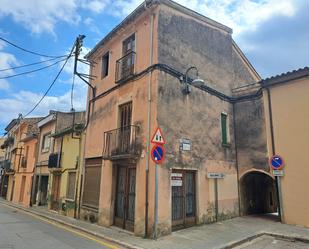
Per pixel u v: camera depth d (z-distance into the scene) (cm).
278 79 1062
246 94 1233
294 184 975
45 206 1880
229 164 1163
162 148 823
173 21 1030
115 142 1048
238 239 763
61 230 983
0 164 3572
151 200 832
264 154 1119
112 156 990
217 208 1054
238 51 1438
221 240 757
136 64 1038
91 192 1195
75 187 1355
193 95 1043
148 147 887
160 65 926
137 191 895
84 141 1346
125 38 1146
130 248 712
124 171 1025
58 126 1794
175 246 705
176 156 919
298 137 987
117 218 1007
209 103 1120
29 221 1212
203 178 1019
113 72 1195
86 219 1184
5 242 759
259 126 1156
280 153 1028
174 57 998
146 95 945
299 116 995
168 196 859
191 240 763
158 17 972
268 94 1100
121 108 1102
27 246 716
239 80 1419
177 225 897
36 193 1995
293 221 959
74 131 1420
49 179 1733
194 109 1035
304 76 994
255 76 1584
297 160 978
